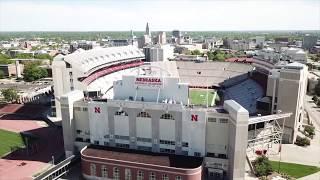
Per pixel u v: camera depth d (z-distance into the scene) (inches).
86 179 3786.9
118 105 3922.2
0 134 5364.2
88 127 4220.0
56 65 5797.2
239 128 3363.7
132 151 3885.3
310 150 4537.4
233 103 3695.9
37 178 3459.6
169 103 3772.1
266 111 5002.5
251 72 7736.2
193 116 3671.3
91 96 6003.9
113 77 7445.9
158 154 3791.8
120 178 3649.1
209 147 3782.0
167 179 3447.3
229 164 3636.8
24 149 4692.4
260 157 3969.0
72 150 4264.3
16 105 6998.0
